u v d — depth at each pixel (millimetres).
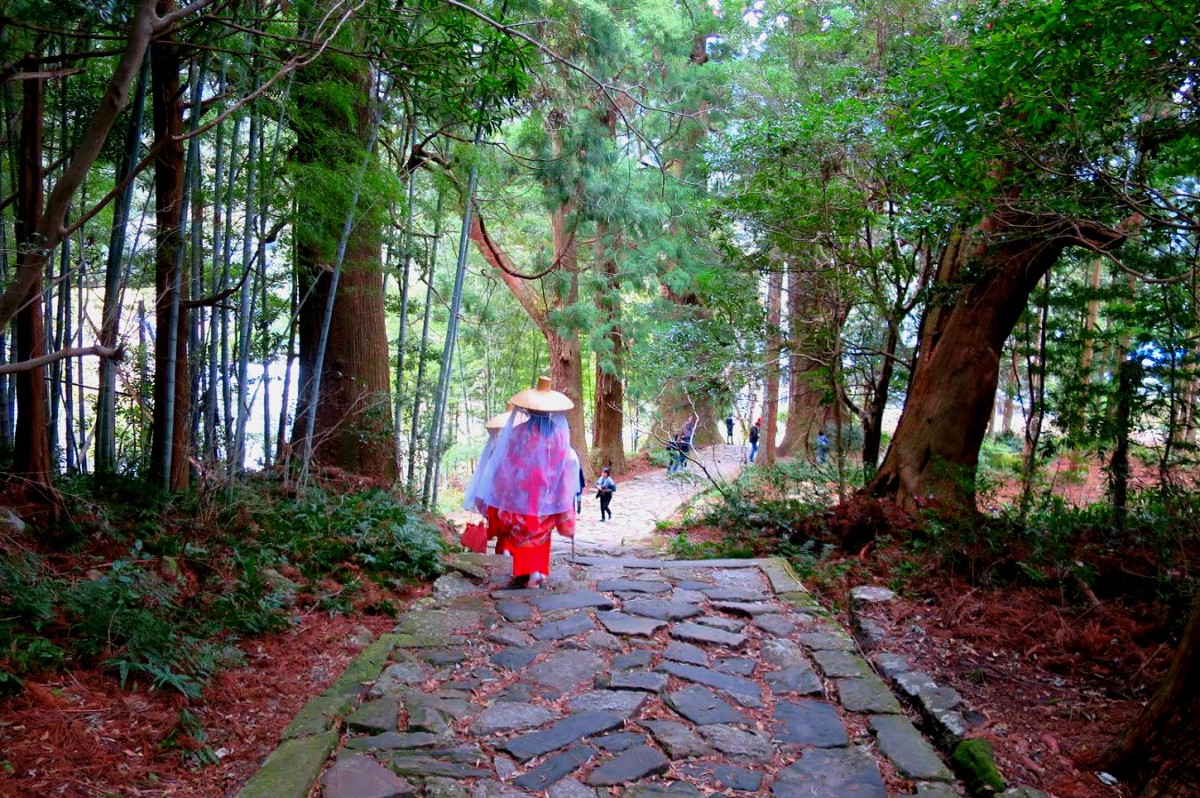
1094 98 4113
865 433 9727
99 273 6492
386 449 8383
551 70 11477
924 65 5156
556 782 3021
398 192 7059
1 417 5613
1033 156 4777
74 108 5457
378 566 5719
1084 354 9742
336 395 8141
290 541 5559
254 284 6801
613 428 21406
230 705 3547
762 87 13078
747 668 4250
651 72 15531
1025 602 5133
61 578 4035
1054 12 3814
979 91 4328
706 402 15656
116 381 6258
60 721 3043
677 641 4656
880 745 3402
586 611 5160
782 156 8461
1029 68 4133
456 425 21984
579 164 12750
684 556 7832
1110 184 4492
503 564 6406
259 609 4438
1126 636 4469
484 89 5062
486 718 3549
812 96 9031
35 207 4492
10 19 3801
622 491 19156
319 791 2893
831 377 9078
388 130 8492
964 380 7516
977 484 7707
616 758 3217
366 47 5594
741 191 9133
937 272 8227
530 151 12586
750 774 3133
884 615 5168
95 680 3414
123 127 5477
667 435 16984
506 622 4938
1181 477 8055
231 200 5832
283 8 5688
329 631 4602
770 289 11008
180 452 5695
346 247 7434
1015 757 3273
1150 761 3016
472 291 20094
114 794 2727
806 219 8641
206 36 4879
